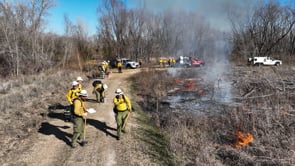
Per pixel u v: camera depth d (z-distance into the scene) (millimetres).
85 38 41594
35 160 6086
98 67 29719
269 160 6090
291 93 11055
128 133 8203
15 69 27156
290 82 13938
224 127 8773
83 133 7125
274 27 42094
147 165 6078
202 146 6926
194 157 6578
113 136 7867
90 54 41000
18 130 7922
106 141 7426
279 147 6699
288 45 43406
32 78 20219
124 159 6309
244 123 8477
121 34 46156
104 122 9242
